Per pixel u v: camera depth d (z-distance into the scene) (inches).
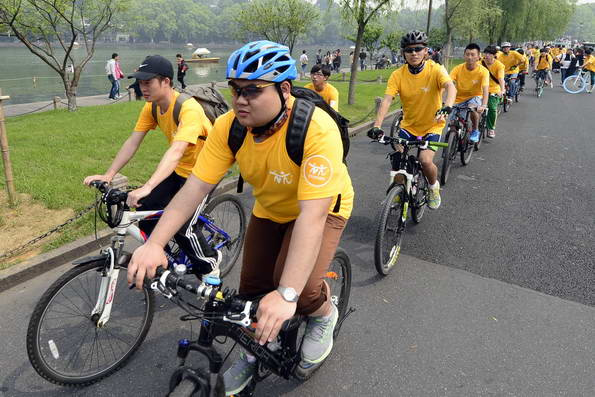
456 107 282.7
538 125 464.1
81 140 328.2
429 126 193.3
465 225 210.1
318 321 100.0
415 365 120.3
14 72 1569.9
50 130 368.8
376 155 334.3
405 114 197.5
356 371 117.3
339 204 86.6
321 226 73.4
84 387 109.4
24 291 148.3
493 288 158.2
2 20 482.0
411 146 167.2
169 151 114.4
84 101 698.2
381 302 148.1
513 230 205.8
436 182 194.9
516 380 115.6
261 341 65.7
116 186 211.6
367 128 429.7
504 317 141.9
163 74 117.0
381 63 1514.5
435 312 143.6
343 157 87.6
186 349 76.0
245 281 97.8
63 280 103.7
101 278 110.0
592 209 233.6
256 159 79.6
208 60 2321.6
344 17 542.0
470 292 155.6
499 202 241.1
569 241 195.8
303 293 88.4
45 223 186.7
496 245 190.7
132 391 109.3
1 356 118.2
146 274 73.8
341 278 120.2
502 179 282.5
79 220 187.0
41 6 496.4
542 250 187.0
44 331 103.8
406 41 180.4
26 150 289.0
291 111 75.0
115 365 113.7
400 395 110.1
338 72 1290.6
